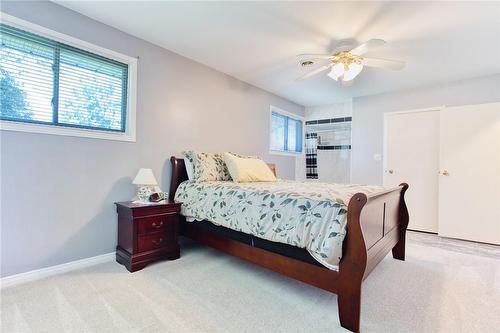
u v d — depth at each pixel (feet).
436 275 7.33
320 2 6.49
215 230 7.77
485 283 6.82
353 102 15.12
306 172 17.39
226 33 8.20
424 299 5.95
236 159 9.75
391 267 7.93
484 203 11.02
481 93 11.37
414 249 9.86
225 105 11.74
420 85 12.68
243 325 4.91
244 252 6.91
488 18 6.96
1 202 6.14
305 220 5.53
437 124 12.48
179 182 9.57
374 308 5.55
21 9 6.31
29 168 6.51
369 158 14.46
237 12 7.06
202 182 8.94
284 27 7.73
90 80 7.68
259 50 9.34
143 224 7.50
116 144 8.11
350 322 4.82
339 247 4.92
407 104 13.29
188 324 4.90
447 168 11.87
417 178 13.00
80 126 7.48
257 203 6.63
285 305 5.66
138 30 8.14
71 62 7.29
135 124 8.53
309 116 17.39
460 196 11.53
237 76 12.01
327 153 16.63
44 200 6.74
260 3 6.63
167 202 8.28
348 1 6.41
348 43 8.32
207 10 7.00
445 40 8.18
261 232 6.28
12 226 6.28
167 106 9.46
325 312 5.42
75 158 7.26
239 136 12.52
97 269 7.31
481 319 5.17
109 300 5.68
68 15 7.06
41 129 6.64
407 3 6.41
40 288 6.12
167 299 5.79
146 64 8.80
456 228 11.58
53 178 6.88
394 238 7.98
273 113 15.25
